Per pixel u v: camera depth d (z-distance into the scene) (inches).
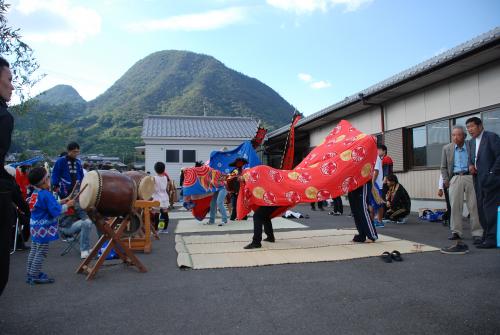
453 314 127.6
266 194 243.0
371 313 130.5
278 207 261.6
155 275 187.8
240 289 160.1
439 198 413.7
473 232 247.6
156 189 327.9
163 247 265.1
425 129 437.1
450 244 247.4
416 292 151.1
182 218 458.3
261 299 147.2
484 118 354.9
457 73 381.1
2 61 110.5
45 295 159.3
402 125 470.6
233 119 1148.5
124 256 208.7
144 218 251.9
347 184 252.7
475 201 244.2
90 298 154.0
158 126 1050.7
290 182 251.0
